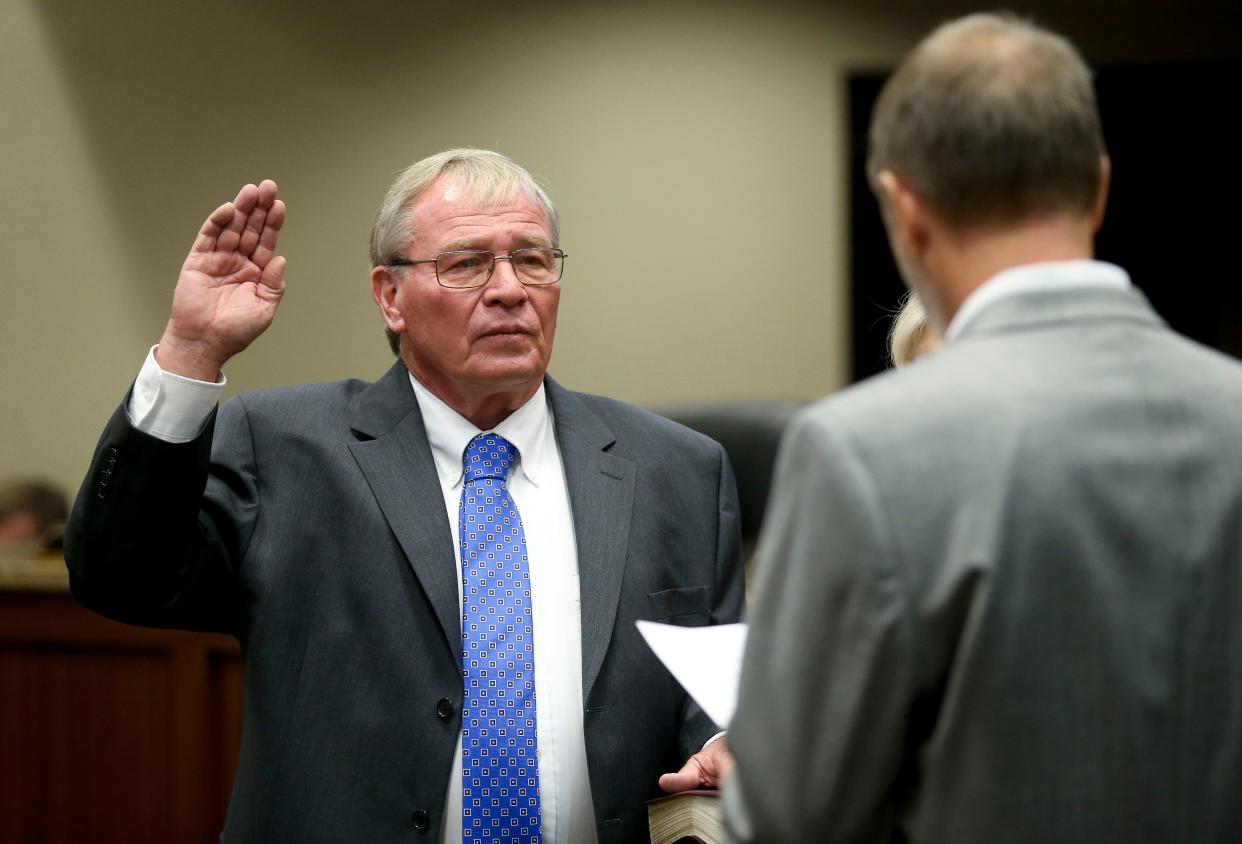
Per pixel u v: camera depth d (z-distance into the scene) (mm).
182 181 15180
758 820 2900
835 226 15164
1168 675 2758
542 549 5129
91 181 15234
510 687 4812
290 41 15086
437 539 4949
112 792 8289
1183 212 15453
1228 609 2789
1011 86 2934
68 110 15195
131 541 4508
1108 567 2754
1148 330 3008
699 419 8930
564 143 15195
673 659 4195
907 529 2770
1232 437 2855
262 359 15219
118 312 15297
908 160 3043
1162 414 2859
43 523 11930
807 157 15141
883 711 2754
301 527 4977
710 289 15219
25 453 15430
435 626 4844
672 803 4609
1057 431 2807
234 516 4961
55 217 15297
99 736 8305
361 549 4922
